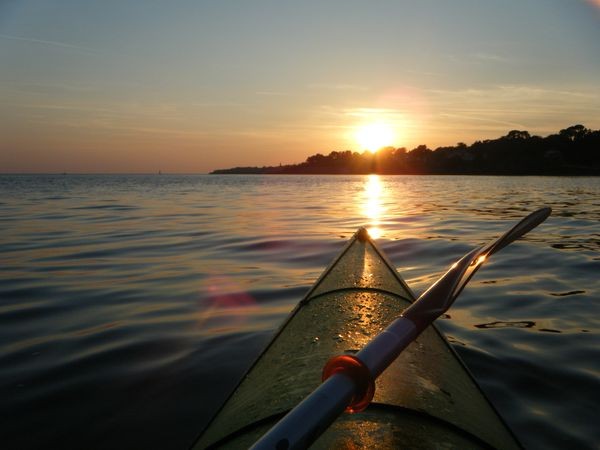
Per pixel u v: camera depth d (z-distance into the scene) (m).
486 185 20.94
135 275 3.29
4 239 4.89
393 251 4.08
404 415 0.89
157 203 10.20
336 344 1.28
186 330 2.22
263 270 3.42
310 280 3.11
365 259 2.16
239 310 2.51
